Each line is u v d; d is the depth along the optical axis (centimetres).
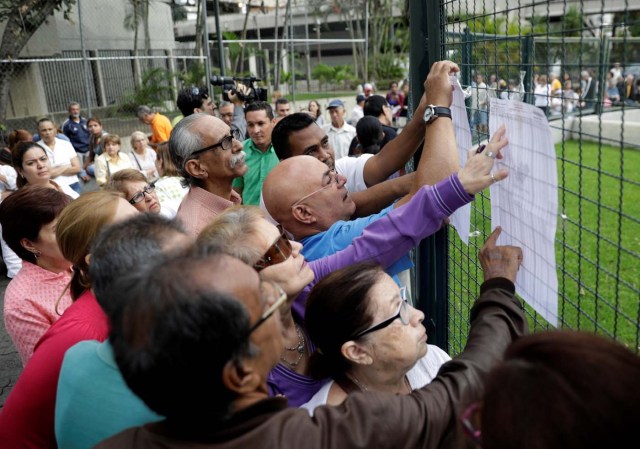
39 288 210
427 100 169
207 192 260
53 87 1385
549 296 124
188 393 80
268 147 396
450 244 233
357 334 127
